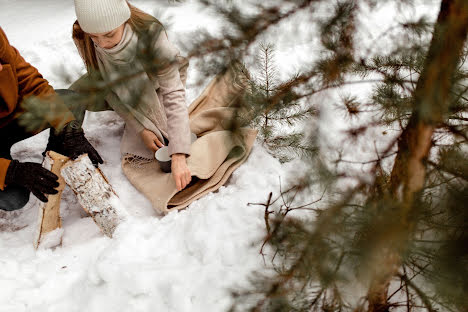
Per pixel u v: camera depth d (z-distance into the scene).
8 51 1.92
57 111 1.18
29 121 1.21
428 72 0.92
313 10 1.24
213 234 1.84
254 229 1.83
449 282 1.12
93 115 2.83
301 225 1.36
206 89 2.65
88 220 2.22
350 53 1.28
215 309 1.59
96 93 1.20
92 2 1.70
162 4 3.83
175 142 2.05
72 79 1.27
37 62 3.61
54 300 1.81
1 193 1.91
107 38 1.80
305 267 1.23
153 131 2.34
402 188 1.12
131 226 1.99
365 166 1.67
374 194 1.21
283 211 1.84
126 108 2.20
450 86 0.95
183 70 2.41
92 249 2.02
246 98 1.74
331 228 1.13
